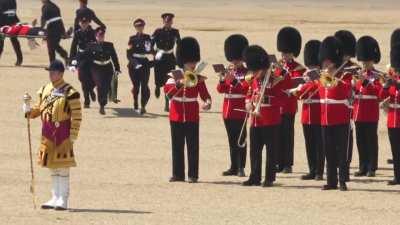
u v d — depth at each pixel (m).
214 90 149.25
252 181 92.56
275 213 79.88
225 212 80.00
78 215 77.88
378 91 97.94
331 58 91.12
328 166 90.88
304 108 96.81
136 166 100.56
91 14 134.38
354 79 98.44
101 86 129.50
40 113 79.75
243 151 97.38
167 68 132.25
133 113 132.00
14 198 84.25
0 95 140.25
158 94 134.00
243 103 97.75
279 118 92.50
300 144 116.12
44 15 164.12
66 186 80.00
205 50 188.75
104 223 75.19
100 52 129.50
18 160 102.00
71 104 78.56
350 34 100.12
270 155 92.00
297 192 89.25
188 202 84.00
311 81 95.38
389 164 106.38
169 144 112.88
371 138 99.00
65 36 164.88
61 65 79.12
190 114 93.31
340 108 90.44
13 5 169.38
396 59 94.69
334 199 86.12
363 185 93.81
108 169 98.69
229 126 97.75
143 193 87.62
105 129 120.50
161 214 78.81
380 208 82.50
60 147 78.88
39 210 79.50
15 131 117.19
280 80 91.88
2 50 172.12
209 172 99.12
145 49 131.00
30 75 158.38
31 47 171.25
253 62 92.25
